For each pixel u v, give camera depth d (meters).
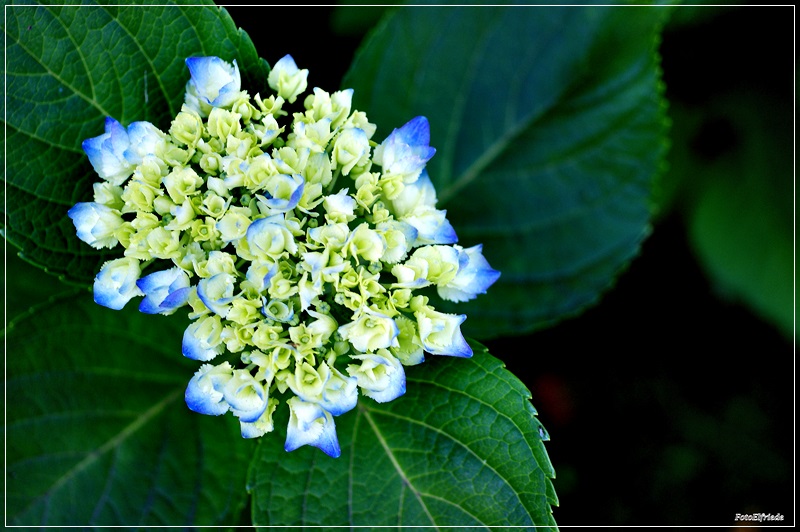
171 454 0.59
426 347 0.54
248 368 0.53
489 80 0.63
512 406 0.55
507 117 0.63
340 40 0.66
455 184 0.64
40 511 0.58
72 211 0.54
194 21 0.55
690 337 0.75
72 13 0.55
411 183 0.55
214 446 0.59
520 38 0.62
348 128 0.54
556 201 0.63
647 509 0.72
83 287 0.57
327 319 0.53
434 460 0.56
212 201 0.53
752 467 0.72
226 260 0.53
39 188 0.55
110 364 0.59
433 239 0.54
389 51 0.62
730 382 0.74
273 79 0.55
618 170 0.63
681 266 0.74
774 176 0.70
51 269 0.56
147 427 0.59
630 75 0.62
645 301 0.76
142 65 0.56
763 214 0.69
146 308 0.53
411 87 0.62
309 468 0.56
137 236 0.54
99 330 0.59
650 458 0.73
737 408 0.73
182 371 0.60
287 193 0.53
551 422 0.74
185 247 0.54
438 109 0.63
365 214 0.55
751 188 0.70
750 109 0.70
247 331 0.53
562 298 0.63
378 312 0.53
